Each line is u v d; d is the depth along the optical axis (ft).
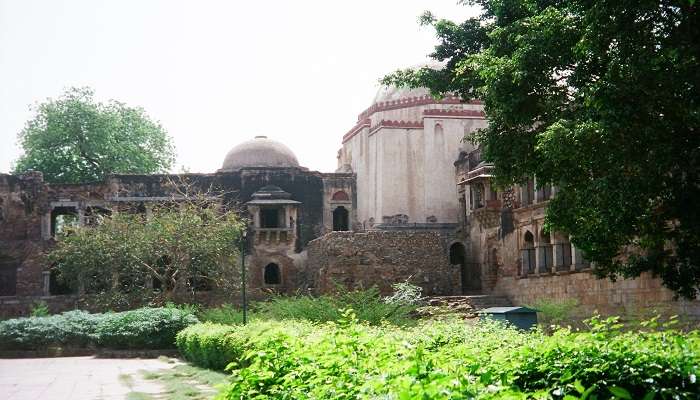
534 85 44.88
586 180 43.11
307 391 18.99
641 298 70.74
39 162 148.56
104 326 88.48
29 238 130.21
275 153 142.31
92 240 105.19
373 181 127.95
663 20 37.88
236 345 50.47
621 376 18.98
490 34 49.62
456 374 16.22
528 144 48.11
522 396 13.34
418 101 128.47
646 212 39.86
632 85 36.60
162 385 51.65
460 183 113.29
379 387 15.08
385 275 104.58
